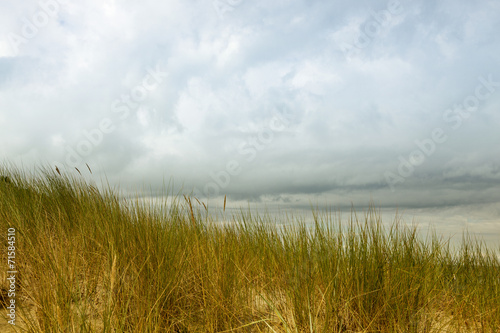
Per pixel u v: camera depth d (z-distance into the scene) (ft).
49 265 8.66
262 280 9.93
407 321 8.22
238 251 10.74
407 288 8.81
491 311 8.80
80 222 11.46
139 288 8.07
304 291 8.45
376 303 8.38
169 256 9.24
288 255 10.30
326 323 7.48
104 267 9.08
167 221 11.39
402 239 10.23
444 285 10.13
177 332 7.81
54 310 7.13
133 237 9.85
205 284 8.87
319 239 10.02
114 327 7.16
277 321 8.19
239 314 8.54
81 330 6.57
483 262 11.60
